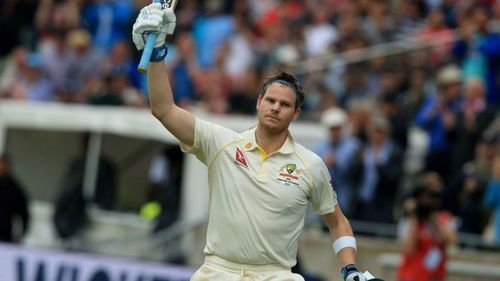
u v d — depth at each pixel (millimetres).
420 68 66750
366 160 57594
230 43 72125
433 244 49750
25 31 84812
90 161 63531
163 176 61188
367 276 26859
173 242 57812
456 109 60500
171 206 59031
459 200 56938
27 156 66875
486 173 56156
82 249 59812
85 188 62938
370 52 67625
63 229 60438
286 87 26422
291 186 26328
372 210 57312
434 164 59500
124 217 62000
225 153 26500
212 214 26547
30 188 66625
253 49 72250
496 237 55219
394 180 57031
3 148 66000
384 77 66500
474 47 65938
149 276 52938
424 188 49906
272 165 26438
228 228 26219
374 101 65125
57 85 73500
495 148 56781
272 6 77938
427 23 73062
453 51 66750
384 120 61281
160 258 57750
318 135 60469
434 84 65750
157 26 25547
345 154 57594
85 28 80125
